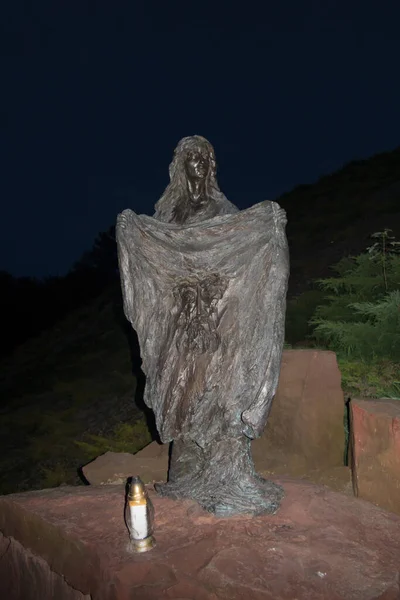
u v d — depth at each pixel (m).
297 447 4.78
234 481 3.64
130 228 3.55
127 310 3.62
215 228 3.48
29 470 7.96
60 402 10.28
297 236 13.56
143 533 3.11
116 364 11.27
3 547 3.78
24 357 14.18
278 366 3.52
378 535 3.27
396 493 3.78
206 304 3.55
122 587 2.92
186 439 3.76
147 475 4.64
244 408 3.57
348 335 6.32
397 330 6.13
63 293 18.55
